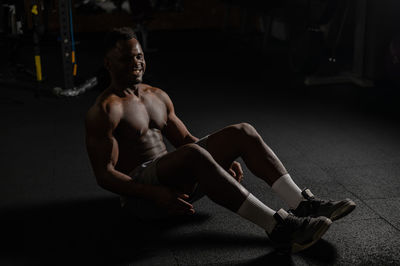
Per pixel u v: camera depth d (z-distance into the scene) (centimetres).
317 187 239
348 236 190
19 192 235
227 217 207
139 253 180
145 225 201
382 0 422
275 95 419
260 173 181
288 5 528
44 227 201
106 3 800
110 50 173
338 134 318
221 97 412
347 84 453
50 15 712
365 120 347
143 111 183
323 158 277
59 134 321
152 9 595
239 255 178
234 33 727
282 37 690
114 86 178
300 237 164
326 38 543
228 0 676
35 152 289
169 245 185
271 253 179
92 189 239
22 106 383
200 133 321
